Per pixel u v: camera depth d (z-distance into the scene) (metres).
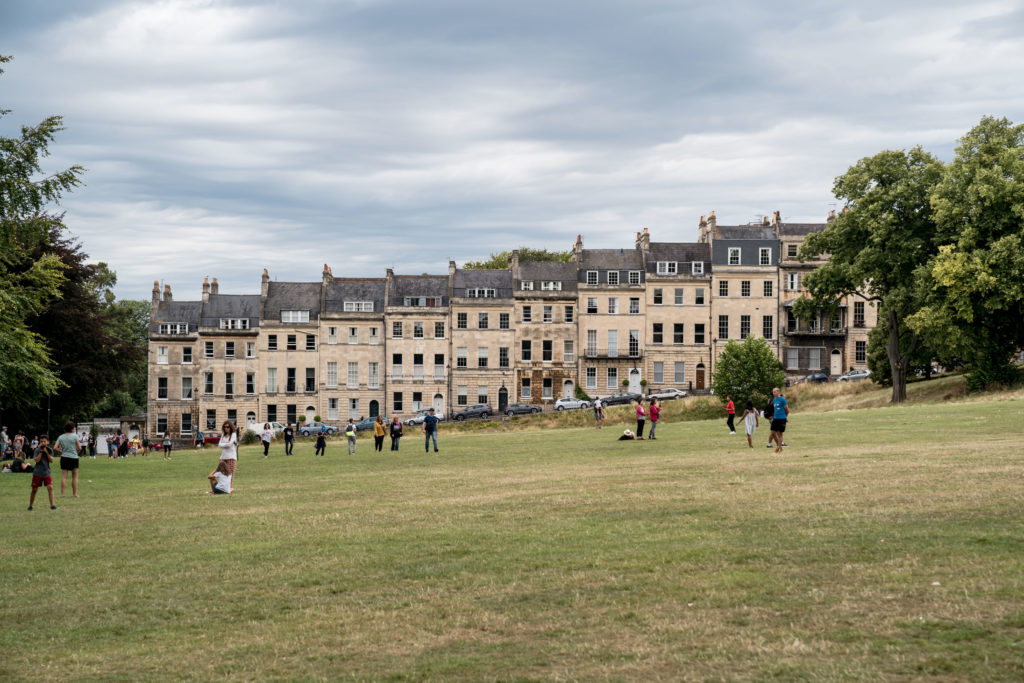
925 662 10.44
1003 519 17.28
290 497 28.38
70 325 62.31
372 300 112.00
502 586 15.02
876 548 15.61
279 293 112.38
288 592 15.45
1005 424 41.66
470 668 11.35
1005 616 11.68
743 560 15.53
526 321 111.12
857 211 76.38
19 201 39.03
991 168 68.25
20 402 49.53
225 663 12.12
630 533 18.44
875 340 88.94
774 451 34.97
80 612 14.82
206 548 19.36
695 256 112.00
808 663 10.66
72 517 25.30
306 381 110.44
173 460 55.19
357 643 12.66
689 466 30.91
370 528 20.88
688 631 12.14
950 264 65.12
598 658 11.39
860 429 45.06
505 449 49.12
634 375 110.62
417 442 64.50
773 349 109.06
